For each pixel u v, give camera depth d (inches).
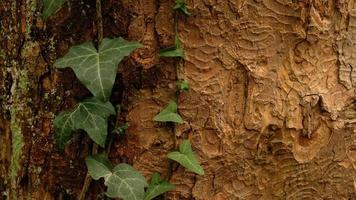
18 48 22.5
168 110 21.3
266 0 21.7
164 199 21.7
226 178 22.1
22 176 22.5
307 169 23.0
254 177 22.4
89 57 20.5
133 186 20.6
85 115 20.7
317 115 22.9
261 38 21.9
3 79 23.1
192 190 21.8
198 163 21.3
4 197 23.4
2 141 23.5
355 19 22.9
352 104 23.2
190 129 21.6
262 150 22.3
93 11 21.3
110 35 21.2
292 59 22.4
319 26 22.4
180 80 21.4
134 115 21.4
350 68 23.1
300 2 22.0
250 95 21.9
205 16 21.4
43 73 22.0
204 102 21.6
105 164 20.9
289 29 22.1
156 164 21.6
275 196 22.8
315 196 23.3
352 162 23.6
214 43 21.6
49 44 21.8
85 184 21.5
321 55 22.7
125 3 21.1
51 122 21.9
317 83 22.7
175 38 21.2
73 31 21.5
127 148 21.5
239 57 21.8
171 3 21.2
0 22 23.0
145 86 21.4
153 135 21.5
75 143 21.6
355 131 23.4
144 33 21.2
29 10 22.1
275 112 22.1
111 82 20.0
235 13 21.5
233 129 21.9
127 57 21.1
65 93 21.7
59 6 20.6
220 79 21.7
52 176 22.0
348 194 23.7
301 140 22.8
